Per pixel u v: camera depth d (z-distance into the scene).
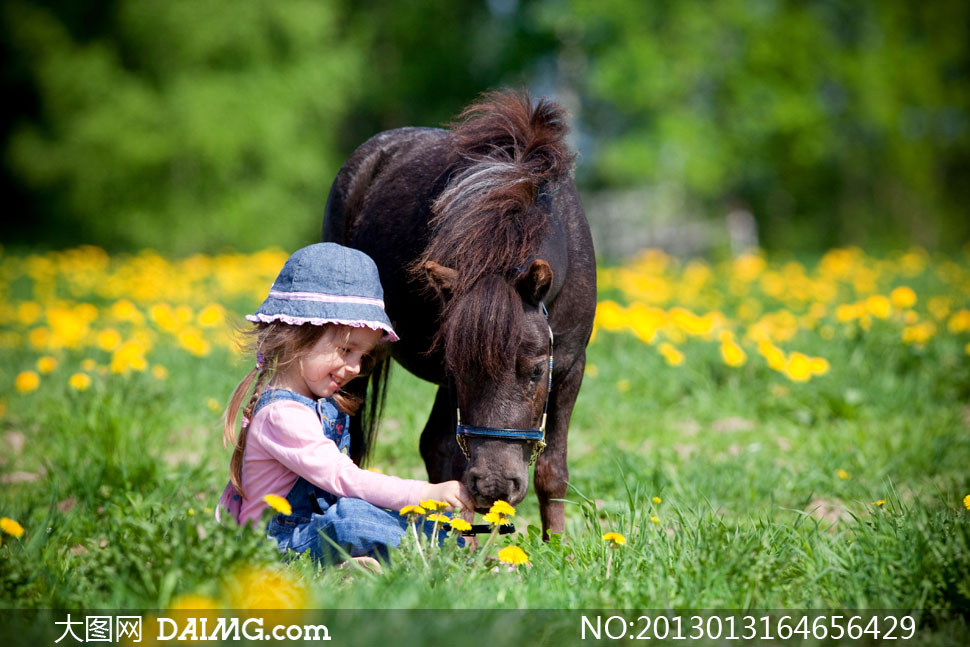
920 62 54.00
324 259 5.49
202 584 4.48
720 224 56.03
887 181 60.41
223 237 44.75
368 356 6.64
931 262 26.64
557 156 6.09
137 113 42.91
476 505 4.98
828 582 5.17
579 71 48.81
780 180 55.91
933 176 60.22
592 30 46.75
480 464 4.91
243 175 45.84
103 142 42.66
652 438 10.24
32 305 17.47
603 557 5.55
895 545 5.26
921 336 12.38
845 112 53.59
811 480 8.15
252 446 5.52
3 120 49.38
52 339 12.63
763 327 13.05
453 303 5.06
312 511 5.57
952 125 60.72
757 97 49.12
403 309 6.60
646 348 13.62
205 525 4.88
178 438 10.23
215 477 8.28
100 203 44.44
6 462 9.45
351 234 7.39
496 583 5.07
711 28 47.44
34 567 4.95
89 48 43.66
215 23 43.50
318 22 45.88
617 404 11.63
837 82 52.19
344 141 55.31
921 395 11.29
